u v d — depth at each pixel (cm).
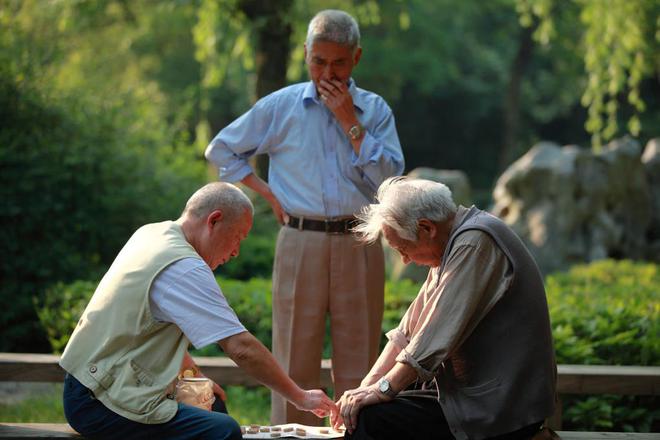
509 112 3017
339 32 393
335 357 417
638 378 457
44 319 681
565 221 1087
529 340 320
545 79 3266
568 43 2402
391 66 2848
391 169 408
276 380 323
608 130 1121
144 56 2556
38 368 474
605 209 1142
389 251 1034
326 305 414
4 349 805
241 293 648
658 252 1193
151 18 1833
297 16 956
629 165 1161
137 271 318
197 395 343
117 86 1090
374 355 419
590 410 507
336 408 343
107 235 879
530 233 1091
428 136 3538
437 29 2880
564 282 850
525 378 318
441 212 321
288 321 415
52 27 1151
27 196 823
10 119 868
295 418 415
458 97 3444
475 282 312
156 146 1009
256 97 942
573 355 527
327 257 408
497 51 3331
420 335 316
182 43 2536
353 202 407
